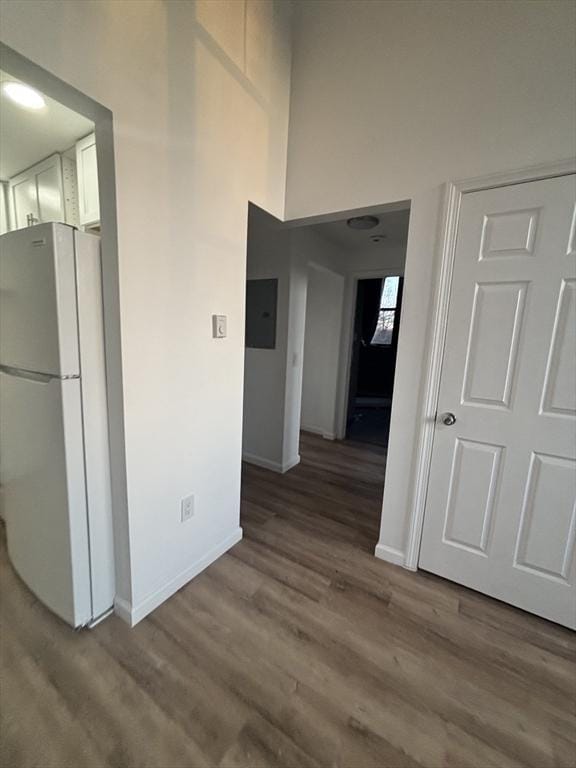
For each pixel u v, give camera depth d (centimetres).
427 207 162
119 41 111
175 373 150
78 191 192
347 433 446
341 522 234
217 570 183
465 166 151
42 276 119
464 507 171
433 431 175
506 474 159
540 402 149
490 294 153
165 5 123
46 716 111
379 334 625
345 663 133
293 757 103
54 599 146
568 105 130
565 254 137
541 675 131
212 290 161
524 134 138
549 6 129
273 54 177
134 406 134
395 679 127
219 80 149
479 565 171
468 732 111
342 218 194
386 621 154
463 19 144
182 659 131
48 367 125
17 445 149
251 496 269
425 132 158
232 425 189
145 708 114
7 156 208
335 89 178
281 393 306
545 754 106
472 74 145
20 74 96
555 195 136
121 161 116
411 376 177
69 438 126
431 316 167
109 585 149
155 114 125
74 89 101
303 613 156
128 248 123
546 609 157
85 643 137
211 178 152
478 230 152
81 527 135
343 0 171
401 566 191
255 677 126
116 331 127
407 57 158
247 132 168
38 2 91
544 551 155
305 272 308
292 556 196
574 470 145
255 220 207
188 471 165
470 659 137
